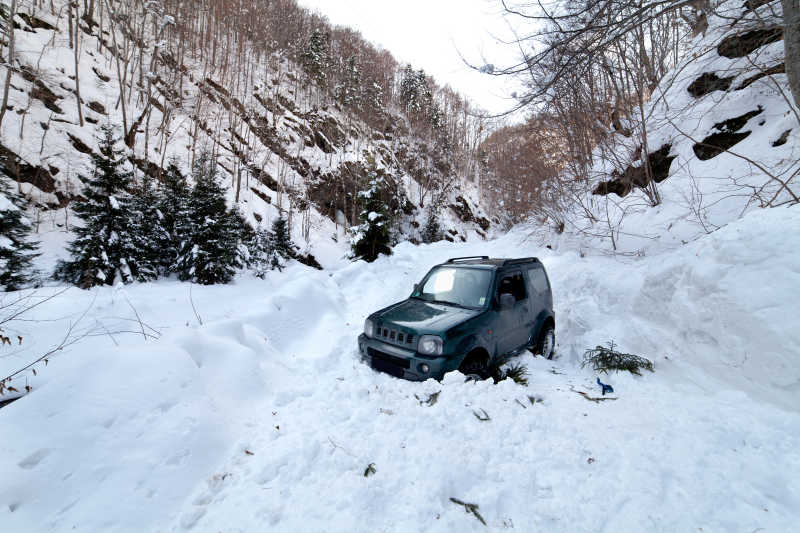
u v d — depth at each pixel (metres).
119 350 3.18
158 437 2.58
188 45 45.12
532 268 5.53
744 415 2.86
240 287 10.09
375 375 3.97
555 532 1.93
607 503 2.11
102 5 34.16
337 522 1.99
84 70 26.66
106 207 9.41
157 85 32.97
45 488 2.07
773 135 6.43
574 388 3.83
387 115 76.00
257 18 63.03
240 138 36.44
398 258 13.09
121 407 2.67
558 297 7.04
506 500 2.17
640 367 4.07
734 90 7.84
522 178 14.47
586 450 2.64
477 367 3.96
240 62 49.44
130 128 25.50
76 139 20.73
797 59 4.31
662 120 9.23
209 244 10.66
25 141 18.06
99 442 2.41
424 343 3.68
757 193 5.27
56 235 15.94
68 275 9.01
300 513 2.08
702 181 7.22
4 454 2.13
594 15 3.28
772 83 7.14
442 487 2.23
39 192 16.98
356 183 44.09
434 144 74.81
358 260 12.30
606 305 5.88
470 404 3.21
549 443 2.73
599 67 9.34
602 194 10.82
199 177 11.91
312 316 6.52
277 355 4.79
